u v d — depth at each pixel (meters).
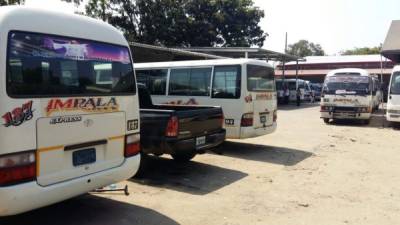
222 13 34.28
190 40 33.34
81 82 4.63
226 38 35.53
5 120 3.83
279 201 6.09
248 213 5.53
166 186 6.79
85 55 4.72
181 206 5.75
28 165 4.02
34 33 4.18
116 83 5.12
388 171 8.22
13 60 3.95
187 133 7.10
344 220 5.33
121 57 5.24
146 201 5.93
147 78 10.96
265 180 7.32
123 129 5.21
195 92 10.12
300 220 5.30
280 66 49.06
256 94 9.84
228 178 7.41
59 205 5.59
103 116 4.89
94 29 4.91
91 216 5.21
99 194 6.16
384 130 15.10
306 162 9.02
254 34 36.38
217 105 9.75
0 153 3.80
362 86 16.64
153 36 32.09
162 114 6.88
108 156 4.98
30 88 4.07
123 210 5.49
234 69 9.57
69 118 4.46
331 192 6.63
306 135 13.51
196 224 5.07
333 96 16.86
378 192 6.68
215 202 5.97
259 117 9.99
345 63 45.28
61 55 4.43
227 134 9.62
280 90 31.38
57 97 4.32
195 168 8.19
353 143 11.91
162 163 8.59
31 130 4.05
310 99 35.75
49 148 4.23
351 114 16.62
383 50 19.86
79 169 4.57
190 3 33.62
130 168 5.27
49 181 4.24
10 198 3.85
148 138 6.98
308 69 47.59
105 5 31.11
